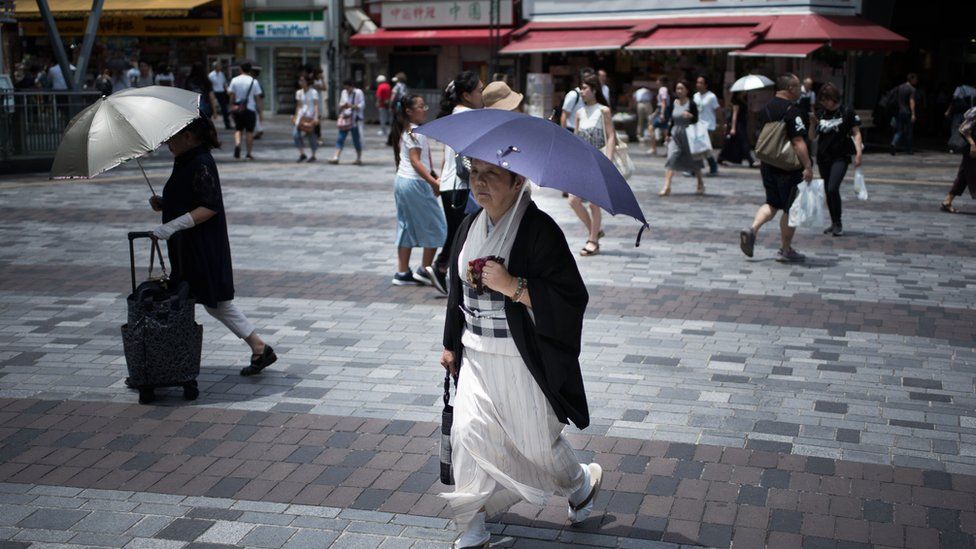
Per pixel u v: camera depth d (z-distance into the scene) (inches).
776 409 238.5
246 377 262.5
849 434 222.4
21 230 479.8
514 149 146.8
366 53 1416.1
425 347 291.6
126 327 237.0
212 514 182.7
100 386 255.3
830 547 169.9
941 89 1214.3
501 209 157.4
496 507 165.5
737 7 1031.0
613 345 292.4
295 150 935.7
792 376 264.2
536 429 159.8
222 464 205.8
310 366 272.5
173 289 245.3
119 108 225.3
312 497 189.9
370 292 360.2
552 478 165.2
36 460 207.5
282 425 227.6
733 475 199.9
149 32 1541.6
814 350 288.4
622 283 374.0
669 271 396.2
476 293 158.6
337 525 178.5
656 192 652.7
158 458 208.8
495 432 160.1
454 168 344.8
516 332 157.0
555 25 1170.0
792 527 177.3
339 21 1469.0
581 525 178.2
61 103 745.6
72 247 438.9
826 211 549.0
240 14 1525.6
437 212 362.9
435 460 208.1
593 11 1143.0
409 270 372.2
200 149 243.6
